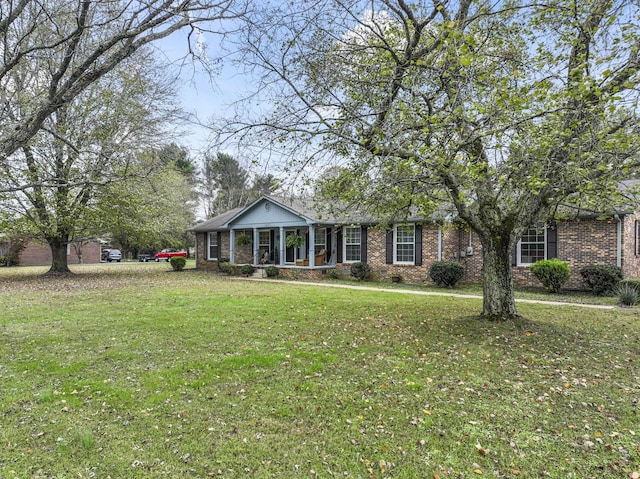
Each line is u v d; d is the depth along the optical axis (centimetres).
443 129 495
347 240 1770
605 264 1203
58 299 1095
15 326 746
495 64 595
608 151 468
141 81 1146
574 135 511
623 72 515
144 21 560
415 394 433
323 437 346
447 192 625
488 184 660
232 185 4078
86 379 474
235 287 1415
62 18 699
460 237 1539
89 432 342
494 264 743
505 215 732
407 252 1585
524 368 511
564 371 500
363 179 568
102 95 1262
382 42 639
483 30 588
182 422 370
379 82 580
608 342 625
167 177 2200
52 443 334
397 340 646
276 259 2081
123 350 589
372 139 536
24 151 1269
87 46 888
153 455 317
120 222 1805
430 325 747
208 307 952
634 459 312
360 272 1641
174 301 1048
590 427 362
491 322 727
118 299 1091
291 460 312
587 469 301
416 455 320
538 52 597
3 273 2130
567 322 766
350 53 624
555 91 541
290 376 484
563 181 560
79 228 1886
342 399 420
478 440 342
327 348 602
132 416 381
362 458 316
